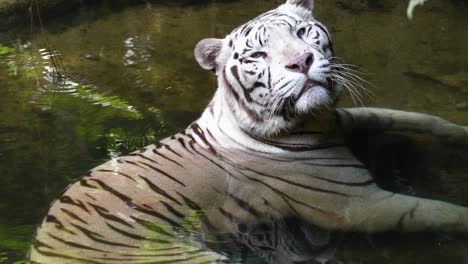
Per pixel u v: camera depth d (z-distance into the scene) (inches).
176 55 271.7
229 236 163.5
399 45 260.8
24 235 161.6
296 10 188.4
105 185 171.0
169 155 182.1
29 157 201.0
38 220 168.6
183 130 196.1
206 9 314.3
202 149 186.5
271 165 183.0
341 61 250.7
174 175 176.4
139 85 247.4
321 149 186.4
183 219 165.9
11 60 275.0
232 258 155.7
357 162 184.1
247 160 185.0
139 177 173.9
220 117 191.2
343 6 300.4
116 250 154.5
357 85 231.9
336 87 180.7
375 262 153.3
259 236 164.7
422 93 225.0
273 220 169.9
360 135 202.2
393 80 234.4
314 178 178.2
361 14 291.6
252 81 179.3
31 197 179.5
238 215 169.9
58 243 154.3
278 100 175.0
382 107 217.3
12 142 210.7
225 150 187.0
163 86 246.2
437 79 233.1
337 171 179.9
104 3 325.1
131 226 160.7
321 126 188.7
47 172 191.3
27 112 231.1
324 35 184.1
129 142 207.3
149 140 207.9
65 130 216.2
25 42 291.1
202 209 169.8
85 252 152.7
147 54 274.7
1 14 305.3
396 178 181.6
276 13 186.4
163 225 163.3
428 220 161.6
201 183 176.1
